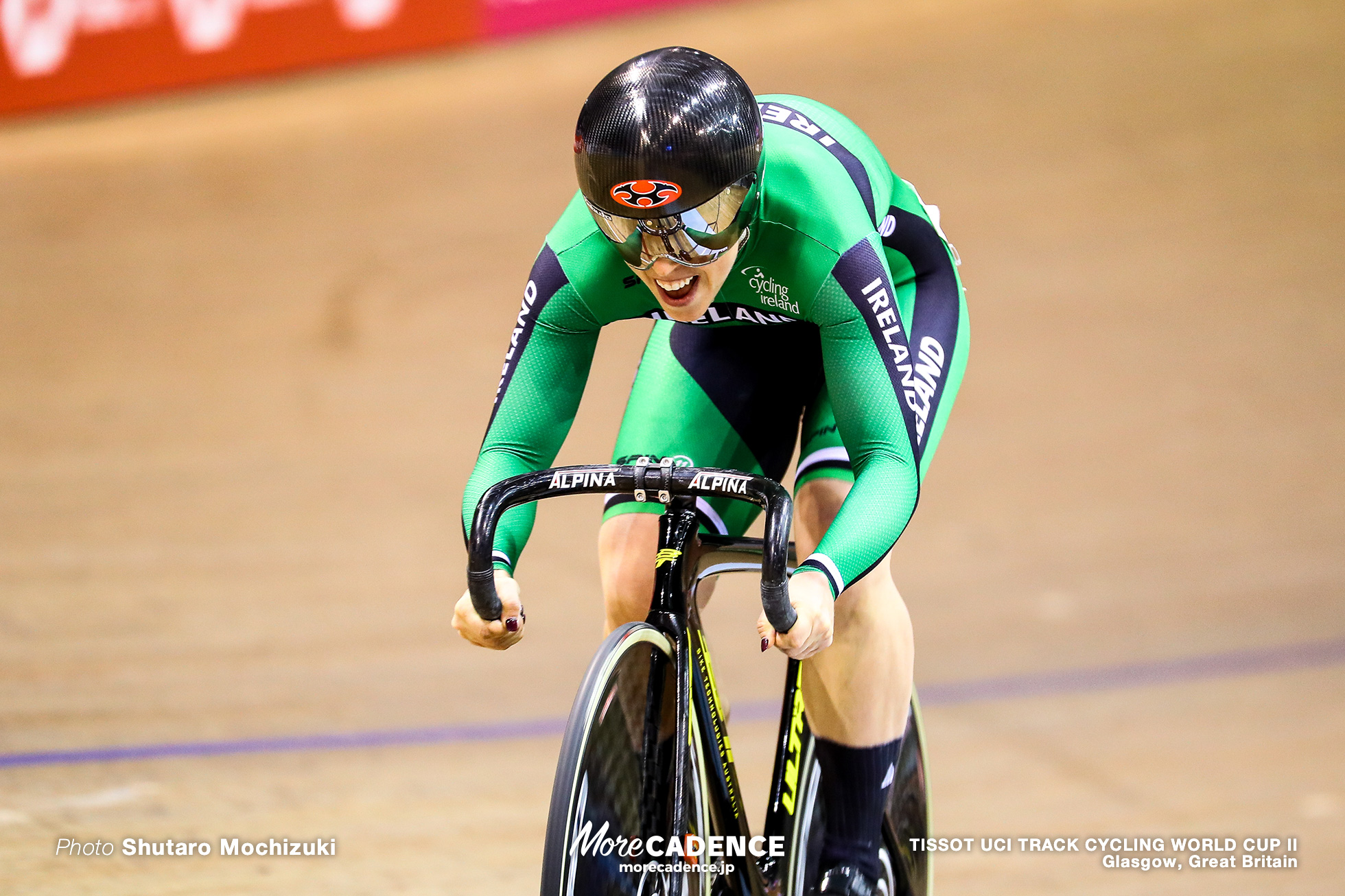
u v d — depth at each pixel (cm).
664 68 489
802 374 661
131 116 3647
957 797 1002
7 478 1797
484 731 1066
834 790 633
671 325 657
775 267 548
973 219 2409
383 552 1520
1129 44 3000
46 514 1647
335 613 1336
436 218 2739
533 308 562
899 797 684
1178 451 1695
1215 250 2214
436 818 880
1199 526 1516
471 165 2953
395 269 2550
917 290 646
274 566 1472
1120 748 1085
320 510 1662
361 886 756
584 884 474
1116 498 1591
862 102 2898
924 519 1570
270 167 3109
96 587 1387
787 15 3525
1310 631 1285
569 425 587
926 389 598
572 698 1152
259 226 2838
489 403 2020
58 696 1077
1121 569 1430
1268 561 1434
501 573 514
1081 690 1194
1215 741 1096
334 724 1062
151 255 2777
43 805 833
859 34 3291
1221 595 1366
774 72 3111
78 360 2312
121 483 1770
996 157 2617
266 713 1073
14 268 2792
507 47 3666
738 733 1099
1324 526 1500
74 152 3425
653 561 576
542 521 1608
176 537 1564
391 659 1223
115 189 3138
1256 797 1004
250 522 1616
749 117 495
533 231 2616
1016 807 986
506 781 962
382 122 3272
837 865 632
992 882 873
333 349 2266
